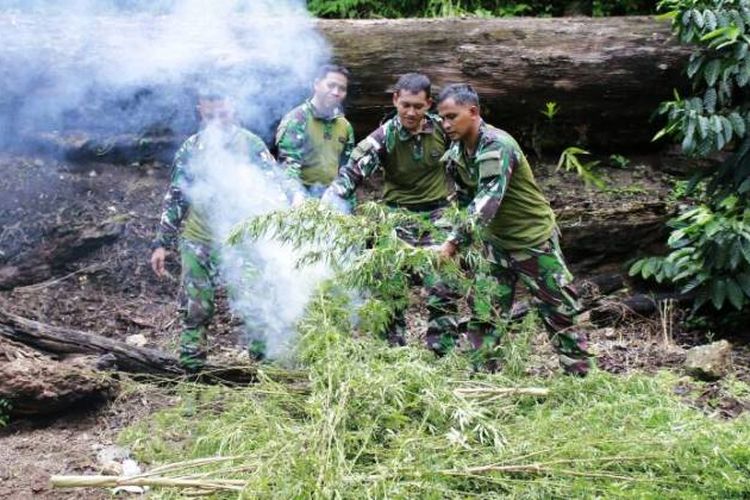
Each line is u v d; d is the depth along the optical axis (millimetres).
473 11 8461
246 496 3371
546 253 4680
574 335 4742
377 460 3617
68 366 4711
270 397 4344
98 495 3920
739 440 3631
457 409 3830
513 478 3594
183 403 4512
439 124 4977
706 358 5312
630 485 3496
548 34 6793
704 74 5852
